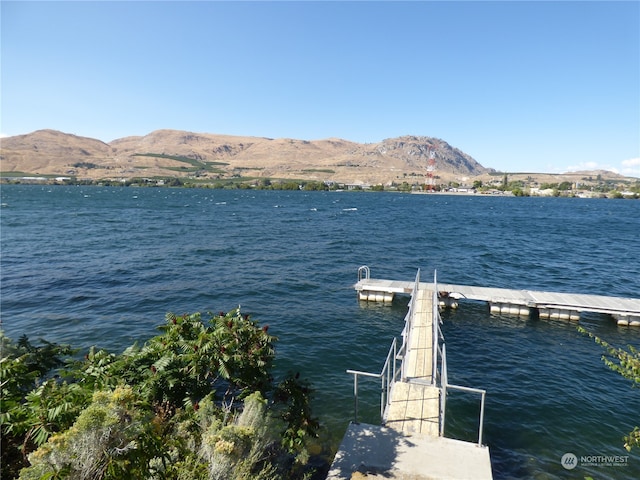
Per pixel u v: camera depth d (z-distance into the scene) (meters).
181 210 91.75
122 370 7.90
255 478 5.84
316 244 44.94
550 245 46.47
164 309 20.73
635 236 55.94
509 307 21.02
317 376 13.80
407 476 6.70
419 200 173.00
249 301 22.67
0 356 7.62
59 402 5.77
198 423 6.74
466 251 41.47
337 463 7.06
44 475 4.12
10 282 25.16
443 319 20.23
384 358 15.55
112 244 41.03
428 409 9.08
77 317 19.14
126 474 4.68
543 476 8.96
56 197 132.62
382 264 34.25
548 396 12.61
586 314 20.83
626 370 6.85
